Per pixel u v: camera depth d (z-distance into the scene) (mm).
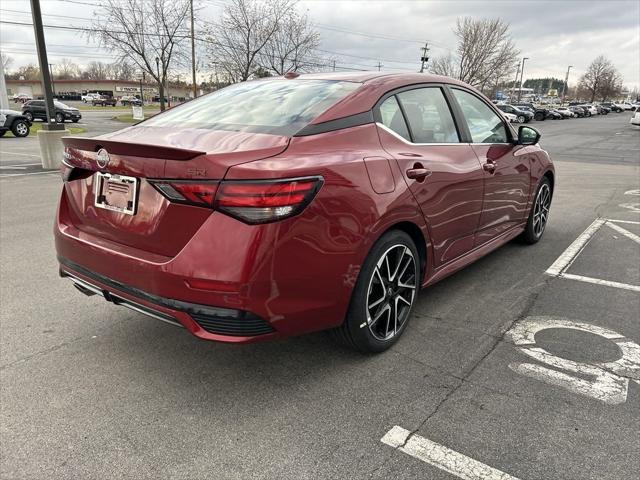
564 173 11781
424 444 2213
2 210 6824
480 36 55562
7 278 4203
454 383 2682
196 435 2279
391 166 2768
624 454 2152
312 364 2885
